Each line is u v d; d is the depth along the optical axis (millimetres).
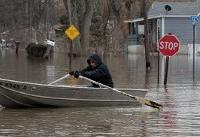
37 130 24078
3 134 23109
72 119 27203
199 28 126438
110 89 31844
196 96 37938
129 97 32125
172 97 37312
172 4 131250
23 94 30391
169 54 43781
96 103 31781
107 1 121438
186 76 56656
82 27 109688
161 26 126875
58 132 23547
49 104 31016
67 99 31156
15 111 30094
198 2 131500
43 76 56938
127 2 107500
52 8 193125
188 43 125125
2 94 30234
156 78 54000
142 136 22625
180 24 126562
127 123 25938
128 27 149250
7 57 116125
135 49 135250
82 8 112500
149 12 131750
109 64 80938
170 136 22609
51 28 197750
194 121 26578
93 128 24531
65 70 67250
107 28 148125
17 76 56875
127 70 66562
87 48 109000
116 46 130500
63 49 152250
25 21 199625
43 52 113250
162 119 27266
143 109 31109
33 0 168250
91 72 32219
